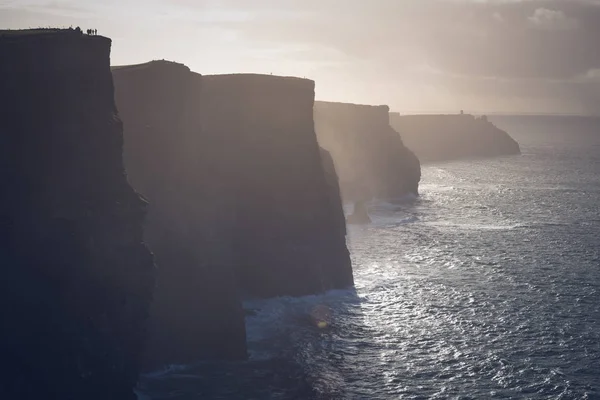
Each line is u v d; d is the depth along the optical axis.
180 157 58.34
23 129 39.38
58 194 39.66
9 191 38.31
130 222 43.19
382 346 58.72
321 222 74.31
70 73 41.56
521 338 60.84
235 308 56.22
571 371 54.12
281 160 73.25
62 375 37.38
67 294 38.94
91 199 41.22
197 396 48.75
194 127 61.47
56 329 37.84
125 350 42.22
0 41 39.53
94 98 43.00
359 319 65.44
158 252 54.31
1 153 38.41
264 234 70.94
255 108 73.38
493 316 66.62
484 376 53.16
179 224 56.16
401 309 68.50
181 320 54.19
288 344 58.78
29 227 38.47
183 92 59.12
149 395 48.69
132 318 42.75
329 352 57.22
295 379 51.88
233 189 70.88
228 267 57.69
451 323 64.50
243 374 52.53
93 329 39.72
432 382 51.97
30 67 39.97
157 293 53.28
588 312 68.12
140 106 56.62
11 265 37.47
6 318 36.59
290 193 72.88
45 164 39.81
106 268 41.12
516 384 51.88
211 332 55.09
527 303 70.81
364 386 51.16
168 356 53.22
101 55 43.72
